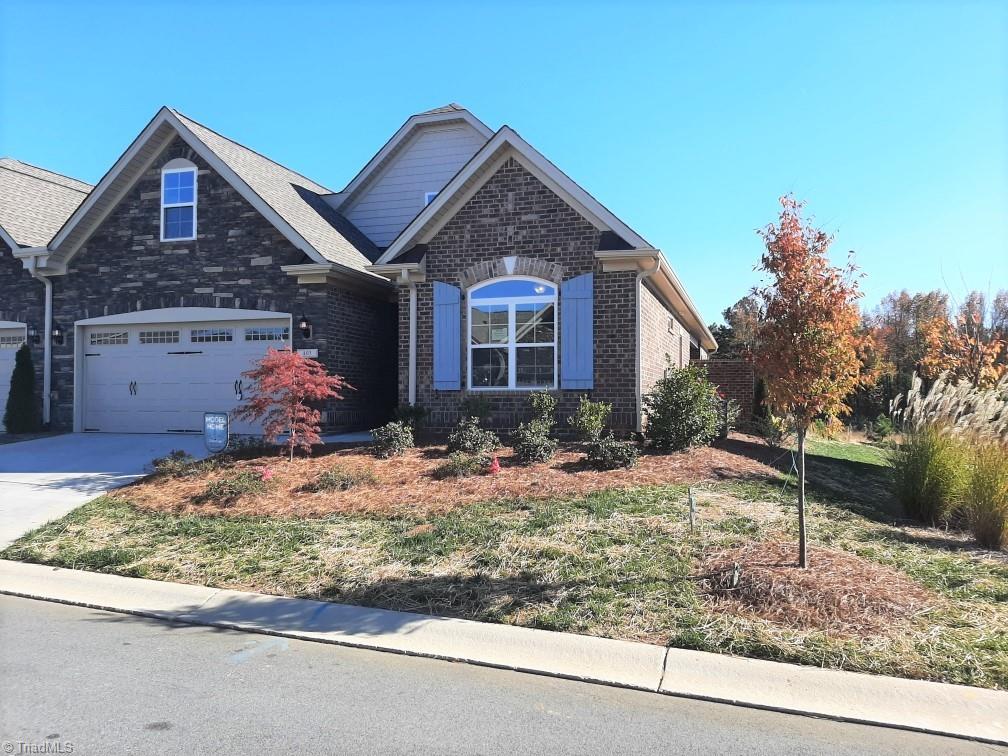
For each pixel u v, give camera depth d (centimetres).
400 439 1148
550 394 1279
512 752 367
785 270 614
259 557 709
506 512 805
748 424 1809
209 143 1527
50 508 933
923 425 919
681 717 412
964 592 590
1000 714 409
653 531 721
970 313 1293
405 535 745
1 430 1678
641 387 1270
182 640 537
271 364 1095
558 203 1289
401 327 1380
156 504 920
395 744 374
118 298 1579
